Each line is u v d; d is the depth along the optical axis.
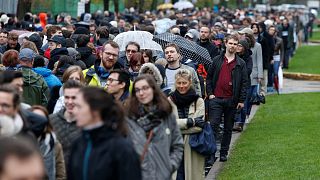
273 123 32.25
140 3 93.50
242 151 25.91
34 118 12.95
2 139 7.65
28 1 52.00
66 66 22.44
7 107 11.81
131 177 10.73
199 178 18.70
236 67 24.66
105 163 10.73
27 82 19.48
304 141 27.12
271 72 43.66
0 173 7.47
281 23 61.75
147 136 14.02
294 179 21.05
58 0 65.25
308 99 41.16
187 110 18.59
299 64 65.50
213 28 45.47
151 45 26.88
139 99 14.20
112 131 10.91
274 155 24.73
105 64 18.72
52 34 32.38
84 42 26.98
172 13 75.25
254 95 34.19
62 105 15.98
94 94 10.86
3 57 20.02
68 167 11.19
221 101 24.45
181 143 14.56
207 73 24.91
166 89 19.59
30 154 7.55
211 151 18.56
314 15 144.00
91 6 78.19
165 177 14.02
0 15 43.19
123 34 27.31
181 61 25.38
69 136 14.16
